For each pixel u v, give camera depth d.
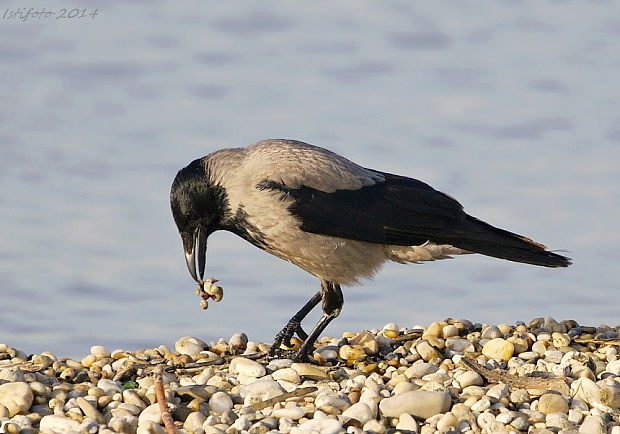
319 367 11.91
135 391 10.58
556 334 12.63
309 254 12.88
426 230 13.05
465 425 9.91
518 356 12.17
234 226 13.14
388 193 13.09
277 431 9.70
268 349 13.05
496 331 12.81
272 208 12.70
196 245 13.22
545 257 13.13
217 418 10.02
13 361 12.05
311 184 12.86
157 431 9.55
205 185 13.03
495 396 10.49
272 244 12.98
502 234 13.27
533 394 10.78
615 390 10.38
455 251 13.26
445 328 12.95
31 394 10.19
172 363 12.08
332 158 13.16
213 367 12.04
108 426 9.80
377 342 12.58
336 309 13.07
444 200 13.28
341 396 10.36
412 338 13.01
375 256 13.16
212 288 13.20
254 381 10.91
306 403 10.43
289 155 13.03
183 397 10.62
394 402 10.09
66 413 10.07
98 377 11.55
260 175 12.85
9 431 9.55
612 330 13.18
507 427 9.85
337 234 12.81
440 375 11.12
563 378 10.91
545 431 9.70
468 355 12.25
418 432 9.87
